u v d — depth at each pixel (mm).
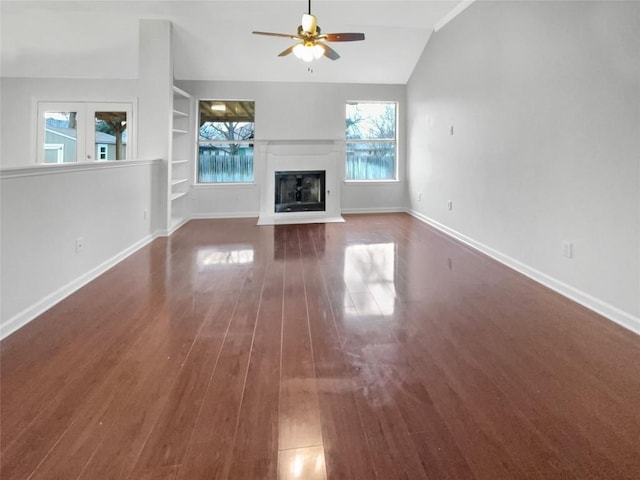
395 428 1604
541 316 2764
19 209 2502
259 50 6137
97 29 5188
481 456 1452
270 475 1358
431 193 6254
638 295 2500
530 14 3525
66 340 2354
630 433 1571
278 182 7047
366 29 5762
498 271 3832
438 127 5863
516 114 3799
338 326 2598
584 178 2934
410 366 2096
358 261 4223
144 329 2523
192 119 6902
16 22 5020
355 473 1372
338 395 1831
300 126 7215
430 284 3455
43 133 5977
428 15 5262
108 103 5973
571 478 1348
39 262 2727
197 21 5285
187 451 1469
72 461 1412
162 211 5410
